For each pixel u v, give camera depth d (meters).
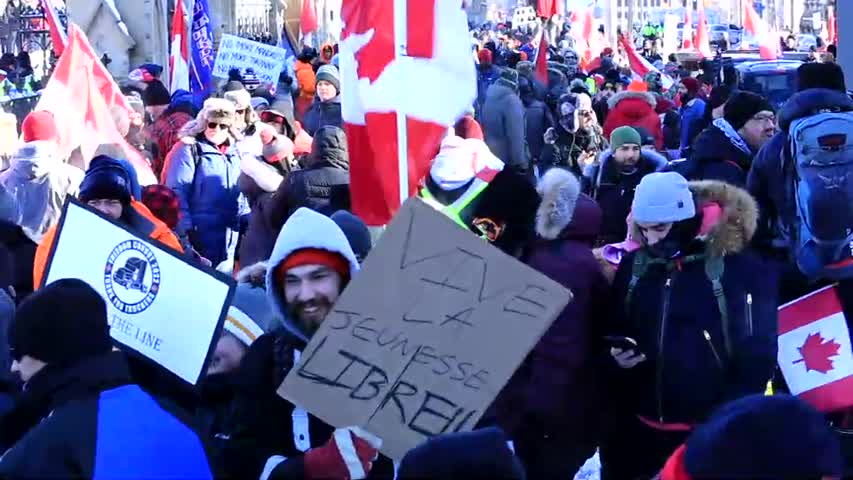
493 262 3.88
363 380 3.88
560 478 5.46
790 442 2.85
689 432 5.14
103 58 20.78
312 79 16.48
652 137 12.26
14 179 7.41
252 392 4.14
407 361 3.88
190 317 4.32
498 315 3.88
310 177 7.54
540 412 5.34
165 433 3.51
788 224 6.25
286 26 25.77
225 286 4.30
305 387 3.88
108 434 3.45
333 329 3.89
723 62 22.61
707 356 5.07
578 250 5.41
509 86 12.81
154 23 22.67
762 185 6.34
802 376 5.89
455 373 3.88
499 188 5.26
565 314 5.34
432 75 5.40
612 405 5.51
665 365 5.12
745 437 2.87
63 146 9.43
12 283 6.38
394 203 5.42
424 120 5.41
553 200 5.36
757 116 7.88
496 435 2.92
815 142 5.98
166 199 7.46
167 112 11.77
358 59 5.43
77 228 4.45
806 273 6.01
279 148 9.41
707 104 13.59
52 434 3.43
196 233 9.05
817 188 5.95
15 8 21.84
